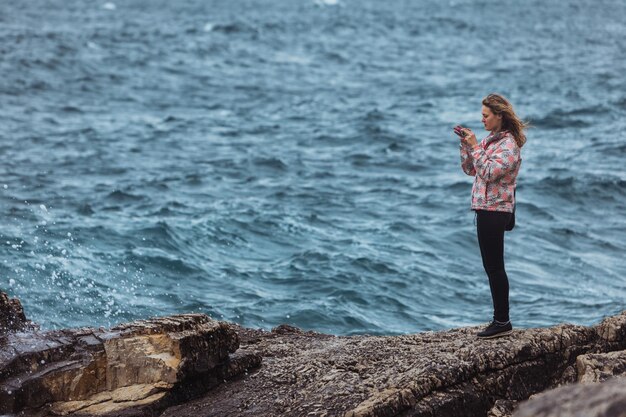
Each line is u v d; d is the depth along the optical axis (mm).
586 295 15688
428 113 43312
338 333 13711
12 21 88625
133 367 7594
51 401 7426
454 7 141250
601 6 149125
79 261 16188
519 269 17266
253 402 7461
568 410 4457
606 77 57250
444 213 22641
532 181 25359
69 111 40781
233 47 76438
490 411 7227
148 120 39844
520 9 138125
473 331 8391
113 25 91062
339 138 35688
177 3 139375
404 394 6988
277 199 24203
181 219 20812
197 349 7680
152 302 14422
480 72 61812
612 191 24672
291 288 15812
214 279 16078
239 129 38000
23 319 8555
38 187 24109
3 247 16594
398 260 17844
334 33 93562
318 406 7117
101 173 27109
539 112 41938
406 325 14156
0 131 33812
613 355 7445
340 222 21469
